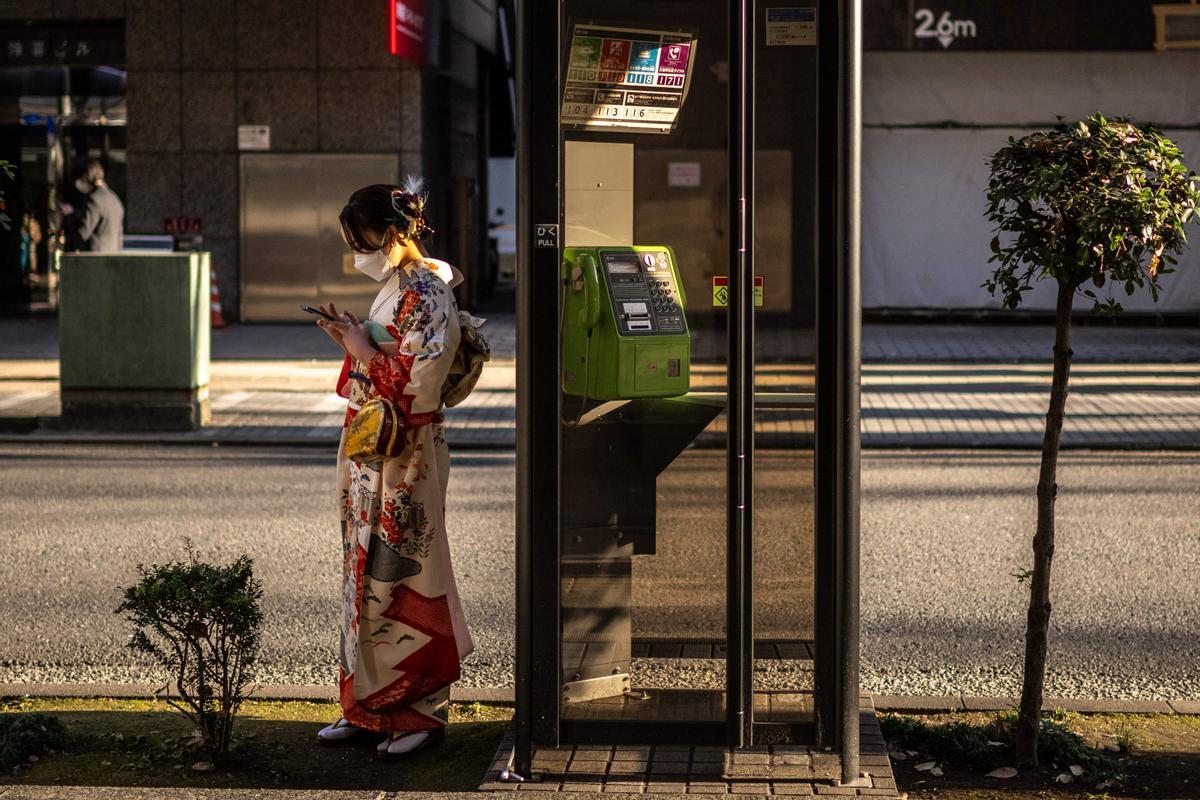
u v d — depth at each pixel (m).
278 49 20.86
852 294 4.10
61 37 21.67
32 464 10.85
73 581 7.30
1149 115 20.80
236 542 8.19
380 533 4.52
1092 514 9.02
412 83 20.73
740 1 4.05
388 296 4.50
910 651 6.16
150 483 10.06
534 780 4.28
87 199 19.72
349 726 4.80
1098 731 5.00
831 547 4.26
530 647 4.33
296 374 15.65
